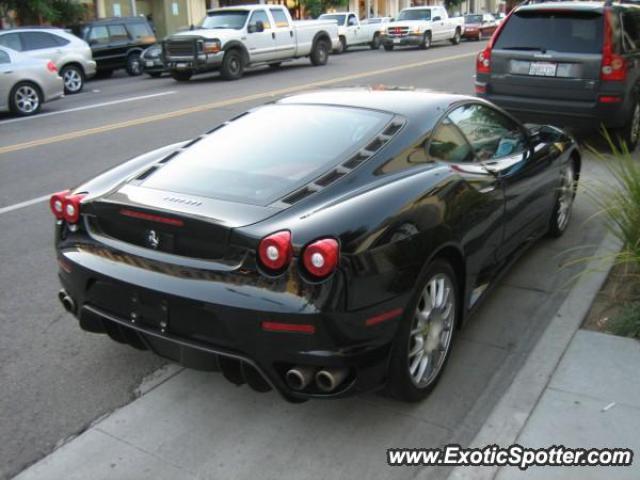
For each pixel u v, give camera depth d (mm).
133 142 10102
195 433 3260
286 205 3070
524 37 8383
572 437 3086
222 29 18359
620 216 4469
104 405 3508
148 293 3082
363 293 2889
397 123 3705
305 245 2801
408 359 3209
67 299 3584
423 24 29000
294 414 3387
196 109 12875
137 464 3049
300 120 3887
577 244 5562
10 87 12953
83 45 17172
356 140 3576
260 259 2830
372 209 3045
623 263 4754
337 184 3217
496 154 4344
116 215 3279
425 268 3211
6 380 3744
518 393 3420
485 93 8773
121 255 3244
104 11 27016
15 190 7699
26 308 4664
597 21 7910
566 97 8148
